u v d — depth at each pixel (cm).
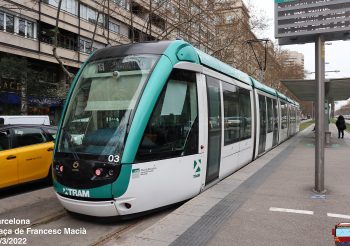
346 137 2612
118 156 585
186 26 2216
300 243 463
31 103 2856
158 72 652
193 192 720
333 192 738
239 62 3148
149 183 615
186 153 698
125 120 612
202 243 461
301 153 1475
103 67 695
